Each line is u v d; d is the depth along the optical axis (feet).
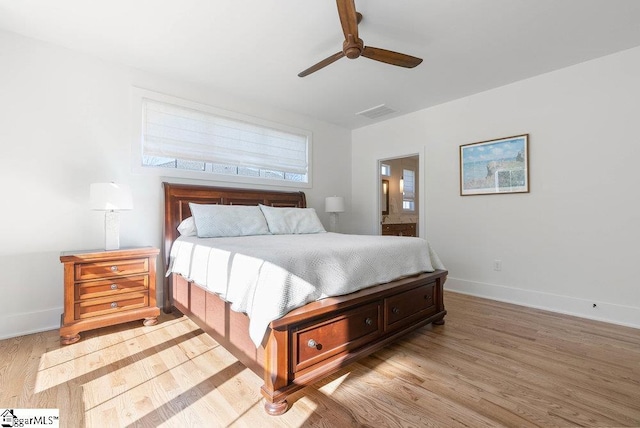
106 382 5.71
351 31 6.41
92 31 8.00
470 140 12.26
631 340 7.70
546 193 10.35
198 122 11.42
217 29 7.91
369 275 6.99
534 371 6.17
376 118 15.19
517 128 10.97
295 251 6.07
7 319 7.85
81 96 9.02
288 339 5.13
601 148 9.27
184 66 9.90
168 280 9.98
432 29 7.85
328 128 15.94
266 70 10.15
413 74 10.38
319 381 5.86
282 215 11.57
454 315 9.70
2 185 7.87
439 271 8.92
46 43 8.50
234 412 4.90
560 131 10.03
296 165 14.53
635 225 8.75
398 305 7.39
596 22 7.56
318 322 5.58
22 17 7.41
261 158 13.23
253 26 7.77
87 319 7.78
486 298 11.68
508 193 11.22
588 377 5.94
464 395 5.37
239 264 6.07
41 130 8.40
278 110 13.74
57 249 8.59
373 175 16.05
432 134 13.52
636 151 8.71
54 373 6.00
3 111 7.89
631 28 7.81
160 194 10.52
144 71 10.18
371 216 16.16
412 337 7.93
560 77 10.03
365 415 4.85
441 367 6.37
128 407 4.98
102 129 9.36
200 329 8.46
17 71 8.08
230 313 6.32
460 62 9.56
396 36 8.16
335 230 15.26
